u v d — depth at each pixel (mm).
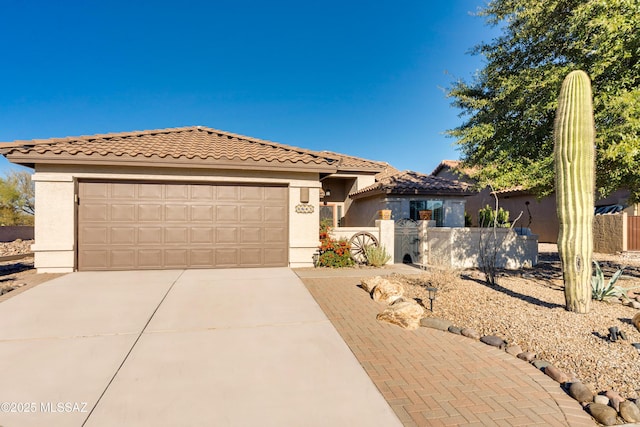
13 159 9156
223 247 10969
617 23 6688
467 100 10859
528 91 8680
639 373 4078
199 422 3191
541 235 21750
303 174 11477
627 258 14719
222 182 10914
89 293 7598
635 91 6906
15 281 8773
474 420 3334
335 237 12609
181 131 13203
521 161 9555
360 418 3311
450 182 18125
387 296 7316
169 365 4297
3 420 3166
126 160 9719
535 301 7078
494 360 4645
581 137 6023
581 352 4629
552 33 8438
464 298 7410
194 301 7090
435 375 4215
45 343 4902
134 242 10352
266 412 3371
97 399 3531
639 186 9008
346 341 5227
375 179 22344
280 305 6914
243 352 4719
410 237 13586
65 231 9828
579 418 3398
